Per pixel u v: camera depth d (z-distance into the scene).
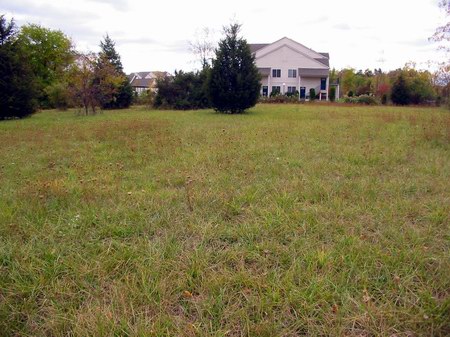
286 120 12.31
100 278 2.19
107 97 20.70
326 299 1.96
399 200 3.48
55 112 21.14
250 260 2.43
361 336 1.72
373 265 2.28
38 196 3.66
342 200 3.48
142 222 3.01
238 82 17.50
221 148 6.38
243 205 3.44
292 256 2.42
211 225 2.93
